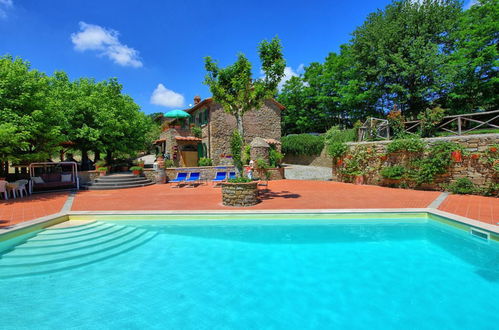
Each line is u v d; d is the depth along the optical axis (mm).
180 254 5332
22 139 12094
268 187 13367
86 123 18484
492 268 4453
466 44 17984
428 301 3578
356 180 14109
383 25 22625
